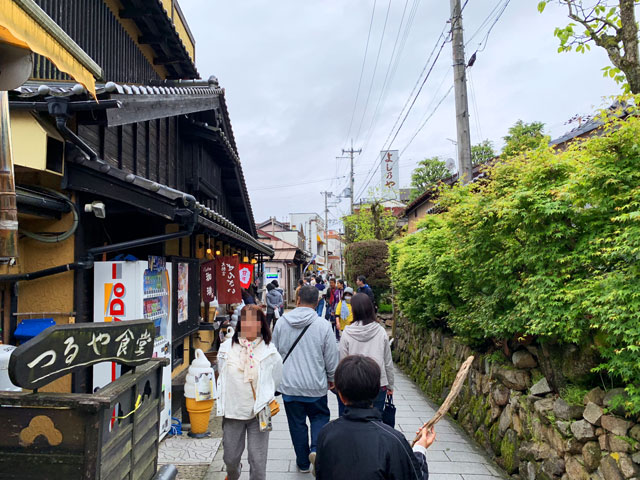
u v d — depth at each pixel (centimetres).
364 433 194
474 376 591
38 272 400
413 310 889
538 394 427
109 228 527
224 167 1151
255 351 365
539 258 397
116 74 632
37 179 399
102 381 447
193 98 667
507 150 640
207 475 436
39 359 177
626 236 307
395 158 2256
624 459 304
